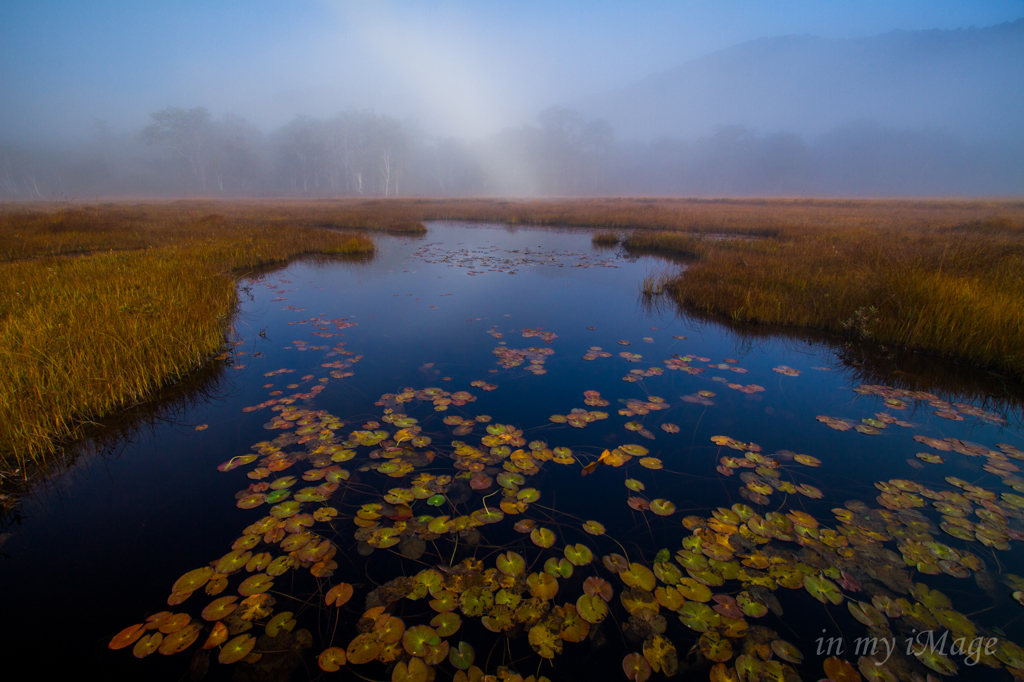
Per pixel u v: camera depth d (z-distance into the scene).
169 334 4.82
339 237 14.76
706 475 2.86
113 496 2.65
